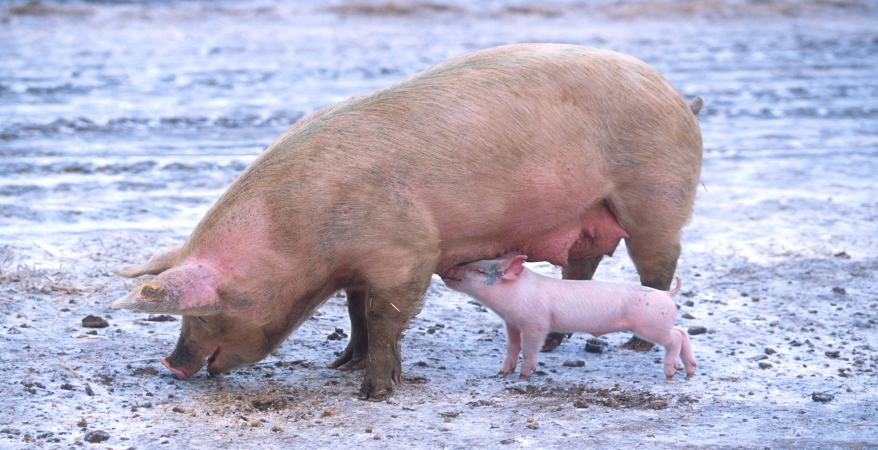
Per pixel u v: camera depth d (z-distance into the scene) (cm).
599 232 1368
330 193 1138
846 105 3931
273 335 1188
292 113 3356
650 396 1216
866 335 1519
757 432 1088
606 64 1326
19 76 3741
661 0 6600
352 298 1289
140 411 1110
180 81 3841
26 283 1576
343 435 1055
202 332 1166
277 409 1140
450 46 4838
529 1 6431
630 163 1320
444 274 1284
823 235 2170
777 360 1393
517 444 1033
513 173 1223
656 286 1416
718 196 2572
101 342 1343
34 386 1152
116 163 2641
